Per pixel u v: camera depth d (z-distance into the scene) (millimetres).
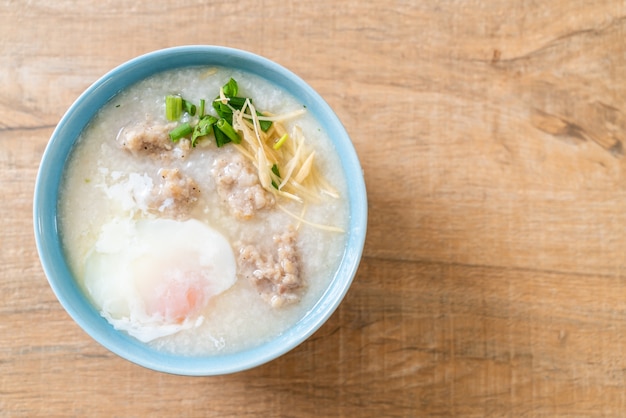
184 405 544
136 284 503
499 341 555
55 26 548
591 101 563
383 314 552
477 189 557
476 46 561
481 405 552
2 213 541
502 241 557
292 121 510
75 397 541
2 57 547
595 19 565
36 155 543
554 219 560
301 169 500
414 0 560
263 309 507
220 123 497
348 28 557
